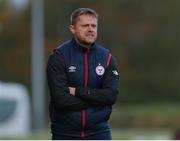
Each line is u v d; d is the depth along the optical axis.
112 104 16.53
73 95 16.23
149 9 127.44
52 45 117.88
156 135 53.94
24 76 121.81
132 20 126.62
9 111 76.62
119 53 126.19
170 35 129.12
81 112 16.25
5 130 76.12
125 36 126.25
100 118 16.34
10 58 121.62
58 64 16.42
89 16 16.41
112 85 16.48
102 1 123.88
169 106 113.25
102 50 16.64
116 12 125.00
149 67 129.75
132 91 128.25
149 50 128.38
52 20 118.56
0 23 118.69
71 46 16.53
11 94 76.81
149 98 129.50
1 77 121.56
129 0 125.88
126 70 127.69
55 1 119.50
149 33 128.00
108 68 16.56
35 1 97.00
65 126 16.28
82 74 16.41
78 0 121.00
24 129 77.19
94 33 16.44
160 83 130.75
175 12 128.75
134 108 107.94
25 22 119.62
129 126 96.75
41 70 95.75
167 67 130.88
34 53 96.25
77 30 16.44
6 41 120.94
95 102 16.28
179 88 131.12
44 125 94.50
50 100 16.67
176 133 33.81
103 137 16.39
